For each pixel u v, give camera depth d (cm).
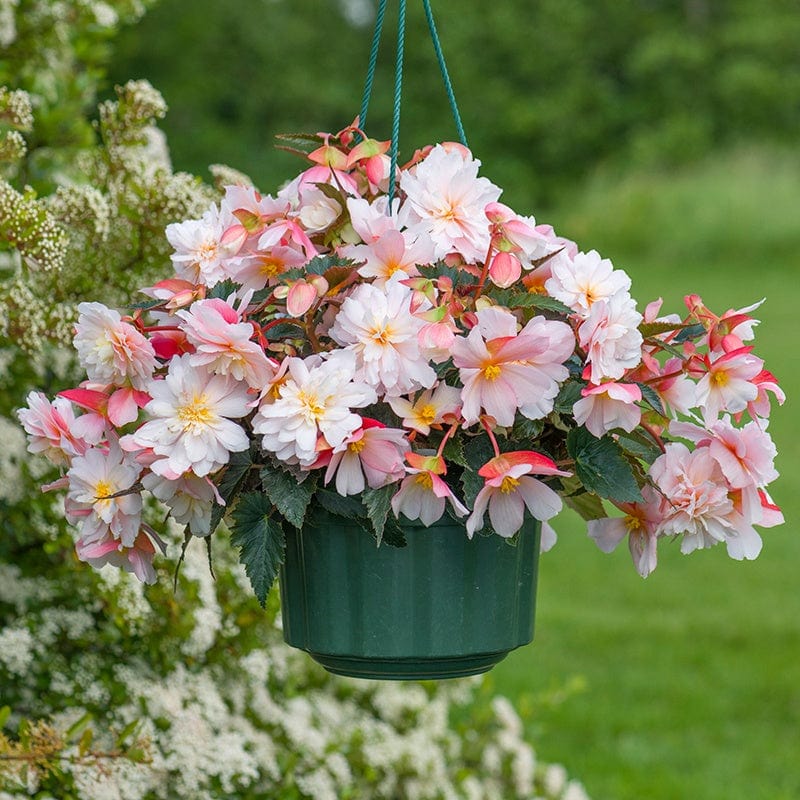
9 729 257
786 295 1243
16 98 249
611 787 382
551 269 174
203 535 167
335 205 175
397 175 182
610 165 1962
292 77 1989
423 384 155
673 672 464
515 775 325
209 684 269
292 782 276
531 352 153
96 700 253
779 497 665
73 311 249
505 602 176
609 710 434
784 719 429
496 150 2044
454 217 170
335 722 299
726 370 169
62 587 263
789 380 889
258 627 279
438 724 317
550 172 2034
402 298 158
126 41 1678
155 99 267
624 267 1449
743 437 163
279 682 301
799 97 1955
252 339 163
